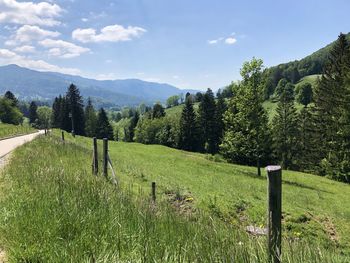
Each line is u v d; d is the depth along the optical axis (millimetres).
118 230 5328
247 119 37906
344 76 53781
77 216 5746
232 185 26547
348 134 50312
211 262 4176
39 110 177375
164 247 4766
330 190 34938
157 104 148500
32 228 5445
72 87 133000
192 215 6746
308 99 129375
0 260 4945
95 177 9469
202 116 102750
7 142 34656
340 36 59406
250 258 4141
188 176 28625
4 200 7438
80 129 133625
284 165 73938
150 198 7715
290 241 4906
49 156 18453
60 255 4656
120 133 171125
